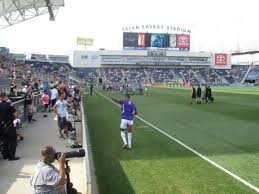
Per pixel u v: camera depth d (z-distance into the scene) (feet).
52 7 95.25
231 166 35.50
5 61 191.01
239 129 59.57
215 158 39.01
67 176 18.37
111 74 391.86
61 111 48.16
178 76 401.70
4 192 26.35
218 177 31.86
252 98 139.23
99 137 53.52
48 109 80.94
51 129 55.77
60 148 41.75
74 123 58.23
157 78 391.86
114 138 52.65
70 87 132.87
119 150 44.01
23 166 33.55
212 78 406.00
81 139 48.83
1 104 35.50
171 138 51.80
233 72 425.28
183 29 402.93
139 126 64.49
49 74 241.35
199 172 33.53
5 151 36.01
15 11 95.50
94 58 401.90
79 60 399.85
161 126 64.34
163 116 80.07
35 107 75.72
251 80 399.65
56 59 395.14
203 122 69.05
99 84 323.78
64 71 344.90
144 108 100.32
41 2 91.91
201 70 419.13
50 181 17.21
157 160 38.45
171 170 34.37
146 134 55.57
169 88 259.39
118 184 30.19
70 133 44.32
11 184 28.25
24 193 26.13
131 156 40.63
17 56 334.65
